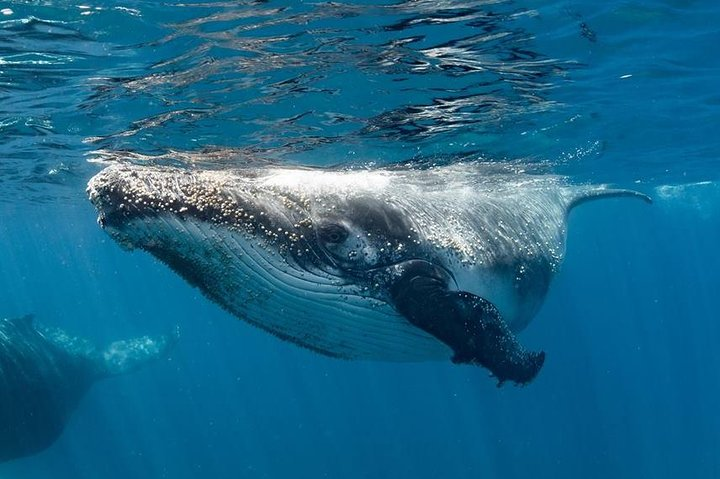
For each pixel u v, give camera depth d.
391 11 7.26
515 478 29.52
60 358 18.14
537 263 9.81
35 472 35.53
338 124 11.05
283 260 6.25
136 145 12.45
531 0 7.38
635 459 31.50
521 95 10.63
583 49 9.17
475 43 8.34
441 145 12.59
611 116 13.16
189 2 6.95
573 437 34.06
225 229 5.88
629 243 83.06
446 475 30.19
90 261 70.06
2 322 17.25
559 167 17.28
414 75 9.21
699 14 8.44
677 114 13.98
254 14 7.22
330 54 8.36
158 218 5.55
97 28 7.59
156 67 8.77
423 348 7.26
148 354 21.62
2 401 15.38
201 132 11.39
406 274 6.85
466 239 7.97
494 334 6.55
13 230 41.19
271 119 10.76
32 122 11.77
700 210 50.75
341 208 6.79
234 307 6.53
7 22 7.39
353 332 6.93
